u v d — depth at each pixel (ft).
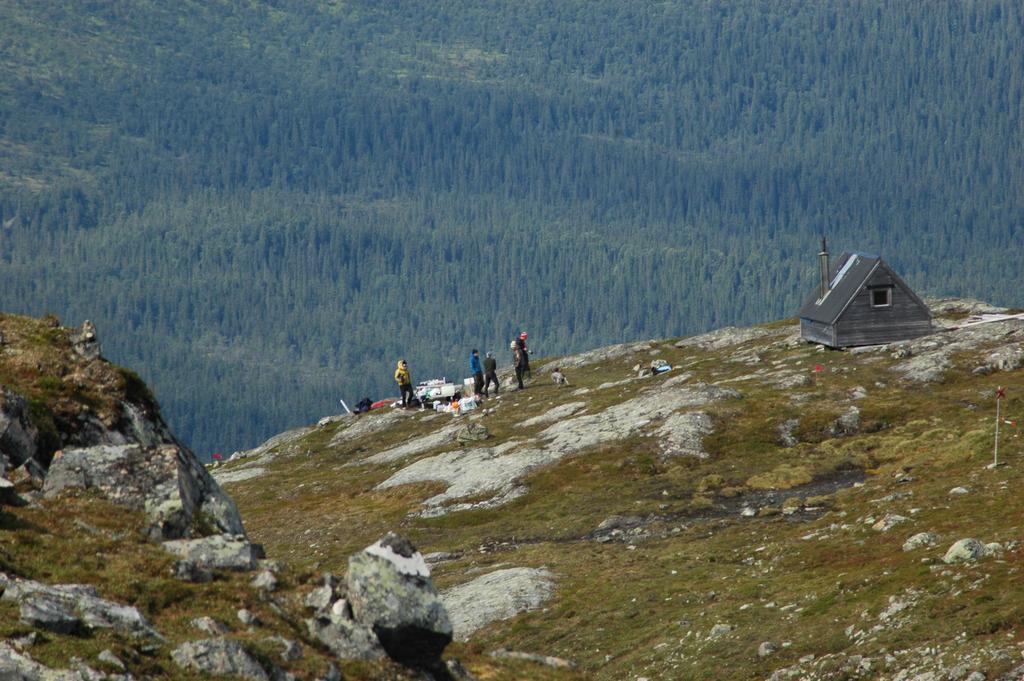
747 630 367.86
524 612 447.83
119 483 307.78
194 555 284.00
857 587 370.12
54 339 409.69
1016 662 287.07
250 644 238.27
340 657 257.34
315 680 240.94
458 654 317.63
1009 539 374.02
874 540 431.02
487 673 303.48
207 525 310.24
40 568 254.47
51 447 348.59
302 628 263.70
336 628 263.08
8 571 248.11
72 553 266.57
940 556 372.58
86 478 306.76
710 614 391.24
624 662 374.22
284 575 286.87
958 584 341.21
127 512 299.79
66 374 387.75
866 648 322.55
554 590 465.47
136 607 249.34
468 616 453.58
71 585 245.24
